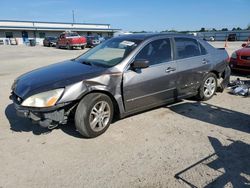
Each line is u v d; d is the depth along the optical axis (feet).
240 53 28.43
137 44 15.64
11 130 14.89
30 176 10.57
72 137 13.91
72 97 12.76
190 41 18.53
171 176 10.43
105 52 16.58
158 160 11.61
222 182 10.01
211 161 11.48
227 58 21.30
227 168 10.94
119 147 12.84
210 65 19.43
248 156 11.89
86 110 13.10
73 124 15.56
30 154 12.26
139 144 13.12
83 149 12.66
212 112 17.65
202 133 14.33
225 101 20.11
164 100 16.89
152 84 15.71
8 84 27.78
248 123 15.74
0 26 161.99
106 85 13.79
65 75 13.76
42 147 12.91
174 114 17.21
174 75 16.85
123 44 16.17
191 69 17.95
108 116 14.28
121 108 14.73
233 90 22.35
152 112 17.53
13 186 9.96
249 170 10.81
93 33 205.98
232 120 16.22
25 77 14.94
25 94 12.87
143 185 9.91
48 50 92.89
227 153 12.16
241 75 29.68
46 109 12.37
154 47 16.17
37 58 58.75
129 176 10.48
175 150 12.48
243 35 143.13
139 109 15.74
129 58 14.87
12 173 10.79
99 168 11.07
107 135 14.11
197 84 18.85
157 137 13.88
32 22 184.44
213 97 21.13
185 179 10.21
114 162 11.51
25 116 12.81
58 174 10.69
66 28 189.06
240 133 14.32
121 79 14.35
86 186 9.91
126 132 14.47
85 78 13.35
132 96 14.97
